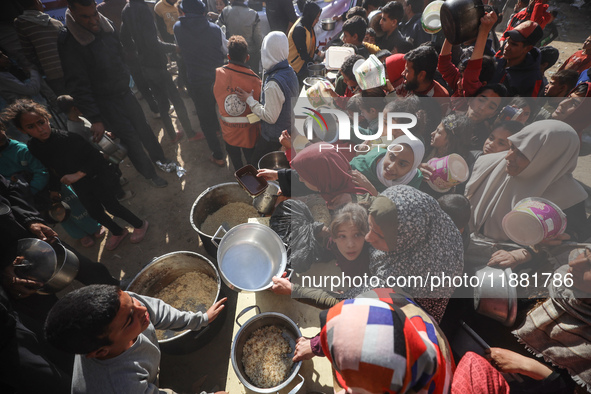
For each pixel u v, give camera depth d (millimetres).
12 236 1749
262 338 1544
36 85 2914
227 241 1509
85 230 2924
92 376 1160
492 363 1090
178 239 3076
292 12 3949
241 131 2701
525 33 1646
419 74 1298
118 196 3342
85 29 2387
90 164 2270
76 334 1021
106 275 2229
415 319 771
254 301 1606
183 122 3850
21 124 1928
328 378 1381
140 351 1233
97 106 2662
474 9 1239
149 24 3025
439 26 2053
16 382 1414
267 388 1364
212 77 3025
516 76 1697
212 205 2650
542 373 1070
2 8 2838
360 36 2844
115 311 1074
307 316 1544
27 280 1654
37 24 2750
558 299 870
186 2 2760
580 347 951
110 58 2543
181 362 2262
